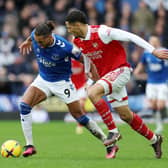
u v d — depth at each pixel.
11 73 57.47
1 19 63.94
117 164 24.78
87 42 26.19
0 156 28.00
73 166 24.20
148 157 28.08
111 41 26.14
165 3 64.56
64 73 28.12
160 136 27.55
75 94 28.34
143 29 60.88
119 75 26.19
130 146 33.94
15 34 59.84
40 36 26.27
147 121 55.59
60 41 27.20
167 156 28.48
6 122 54.56
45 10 62.91
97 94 26.02
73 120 56.44
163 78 48.31
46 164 24.95
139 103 55.69
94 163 25.17
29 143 28.09
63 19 62.22
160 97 47.91
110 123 26.31
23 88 56.88
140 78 55.69
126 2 64.88
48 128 48.53
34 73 57.56
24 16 61.53
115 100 27.06
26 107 27.78
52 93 28.36
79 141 37.69
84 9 63.19
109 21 60.94
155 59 47.66
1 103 56.94
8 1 64.19
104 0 63.66
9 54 58.41
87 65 27.11
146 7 62.25
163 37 62.06
